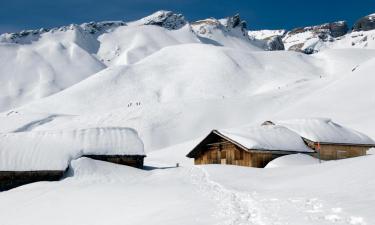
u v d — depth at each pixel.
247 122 118.69
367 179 19.59
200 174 35.53
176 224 16.53
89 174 38.16
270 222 14.55
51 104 173.38
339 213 14.41
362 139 50.41
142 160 43.28
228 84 183.25
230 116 121.38
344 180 20.84
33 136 43.31
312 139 47.66
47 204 26.98
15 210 26.61
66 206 25.86
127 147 43.22
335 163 28.25
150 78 193.50
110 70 198.25
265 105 128.38
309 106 108.94
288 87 147.88
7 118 137.12
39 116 135.50
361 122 84.50
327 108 105.25
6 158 38.34
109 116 123.19
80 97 175.50
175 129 113.25
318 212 15.04
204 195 23.50
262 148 44.03
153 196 25.05
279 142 46.28
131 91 180.62
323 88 127.56
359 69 129.62
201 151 52.38
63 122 127.31
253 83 186.38
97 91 179.75
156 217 18.92
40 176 37.62
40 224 22.61
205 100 130.25
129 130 46.88
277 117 105.69
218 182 29.28
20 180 37.28
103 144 42.84
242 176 31.53
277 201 18.34
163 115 119.56
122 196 26.34
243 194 21.94
